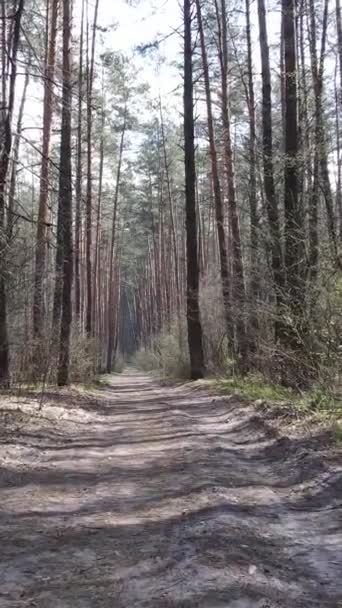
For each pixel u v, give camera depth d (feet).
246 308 45.68
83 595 12.81
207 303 77.05
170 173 155.33
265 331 43.70
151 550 15.21
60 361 55.88
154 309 200.64
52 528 17.26
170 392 61.98
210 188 119.65
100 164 114.73
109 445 30.76
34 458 26.63
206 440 30.71
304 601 12.36
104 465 25.86
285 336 36.99
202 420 38.34
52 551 15.44
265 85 49.11
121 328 299.38
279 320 35.12
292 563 14.46
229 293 57.77
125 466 25.59
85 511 18.97
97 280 150.61
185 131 67.46
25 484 22.21
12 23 34.68
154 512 18.66
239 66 75.61
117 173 133.90
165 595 12.48
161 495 20.58
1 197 32.35
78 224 81.15
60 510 19.06
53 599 12.64
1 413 34.63
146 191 172.45
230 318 59.67
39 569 14.28
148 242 209.77
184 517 17.83
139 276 253.44
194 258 68.80
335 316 30.99
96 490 21.56
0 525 17.48
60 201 51.06
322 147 40.65
